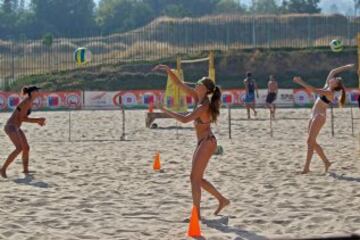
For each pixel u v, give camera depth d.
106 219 8.85
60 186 11.55
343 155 15.02
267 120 27.16
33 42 61.47
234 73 54.78
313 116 12.62
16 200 10.22
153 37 64.00
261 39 63.59
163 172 13.02
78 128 24.39
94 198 10.40
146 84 52.25
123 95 41.03
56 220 8.78
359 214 8.92
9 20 108.38
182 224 8.54
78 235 7.96
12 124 12.85
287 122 25.91
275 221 8.62
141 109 38.19
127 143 18.80
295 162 14.06
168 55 57.94
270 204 9.77
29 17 109.12
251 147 17.06
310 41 60.22
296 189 10.94
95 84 52.19
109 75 53.16
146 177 12.45
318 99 12.67
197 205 8.77
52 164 14.35
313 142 12.58
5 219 8.85
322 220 8.63
